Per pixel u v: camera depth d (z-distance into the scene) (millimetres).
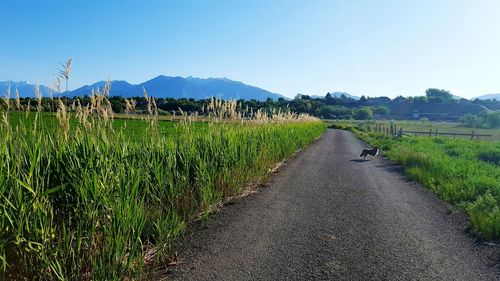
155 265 4680
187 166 6992
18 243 3307
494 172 12422
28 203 3508
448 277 4668
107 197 4215
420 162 15078
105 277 3818
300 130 23328
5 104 4250
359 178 12273
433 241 6031
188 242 5582
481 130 77250
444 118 167875
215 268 4703
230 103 11281
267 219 6945
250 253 5238
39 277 3582
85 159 4410
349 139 36500
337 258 5184
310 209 7855
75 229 4047
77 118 5051
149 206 5848
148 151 6457
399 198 9289
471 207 7973
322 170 13781
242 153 9672
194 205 6969
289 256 5184
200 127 9992
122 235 4043
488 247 5789
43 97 4746
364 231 6453
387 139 33000
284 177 11773
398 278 4605
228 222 6652
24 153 4086
